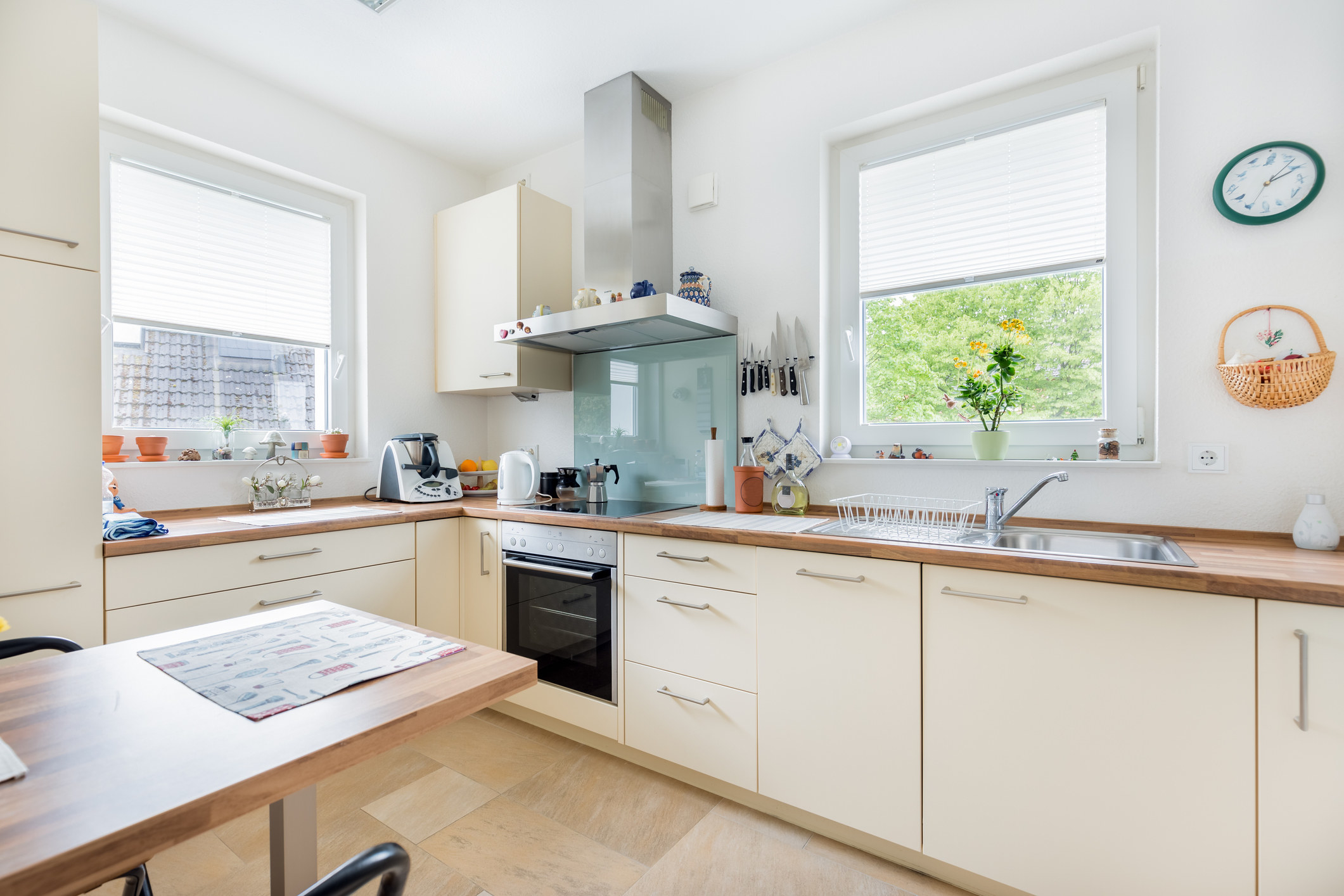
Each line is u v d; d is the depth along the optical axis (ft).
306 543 6.97
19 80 5.30
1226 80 5.60
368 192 9.73
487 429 11.55
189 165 8.08
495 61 8.09
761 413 8.26
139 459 7.61
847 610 5.41
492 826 5.92
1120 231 6.36
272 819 3.08
